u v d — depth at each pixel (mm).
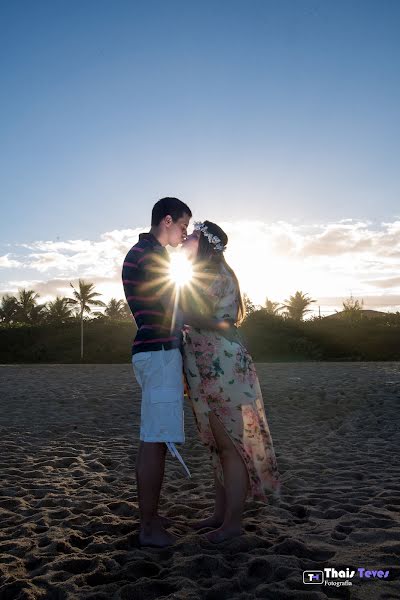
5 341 46719
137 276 2871
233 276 3021
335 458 5133
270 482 2973
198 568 2535
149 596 2301
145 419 2799
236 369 2914
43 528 3168
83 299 41562
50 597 2309
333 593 2291
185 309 2859
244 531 2965
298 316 57938
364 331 45969
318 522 3180
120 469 4730
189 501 3711
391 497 3637
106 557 2648
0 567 2580
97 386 13078
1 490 4012
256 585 2395
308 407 8836
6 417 7977
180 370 2855
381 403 9023
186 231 3018
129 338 45594
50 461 4984
